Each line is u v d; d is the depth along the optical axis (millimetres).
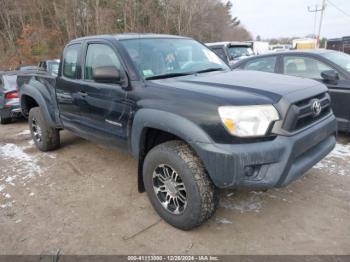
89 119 3748
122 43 3375
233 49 11164
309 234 2707
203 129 2451
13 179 4113
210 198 2598
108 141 3535
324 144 2977
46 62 8781
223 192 3471
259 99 2438
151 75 3164
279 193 3408
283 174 2393
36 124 5066
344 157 4277
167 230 2861
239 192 3465
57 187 3834
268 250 2537
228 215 3045
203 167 2584
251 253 2514
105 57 3488
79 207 3338
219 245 2625
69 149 5199
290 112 2449
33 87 4895
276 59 5703
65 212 3248
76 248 2674
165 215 2906
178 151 2656
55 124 4594
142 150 3033
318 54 5199
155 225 2947
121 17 32875
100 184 3861
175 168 2674
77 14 29797
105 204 3375
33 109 5023
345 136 5168
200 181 2555
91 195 3592
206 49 4133
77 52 3953
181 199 2764
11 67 25594
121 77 3176
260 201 3273
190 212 2641
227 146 2352
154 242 2705
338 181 3609
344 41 28984
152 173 2918
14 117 7645
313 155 2738
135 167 4352
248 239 2682
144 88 2955
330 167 3975
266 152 2340
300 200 3252
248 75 3238
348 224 2820
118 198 3494
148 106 2842
